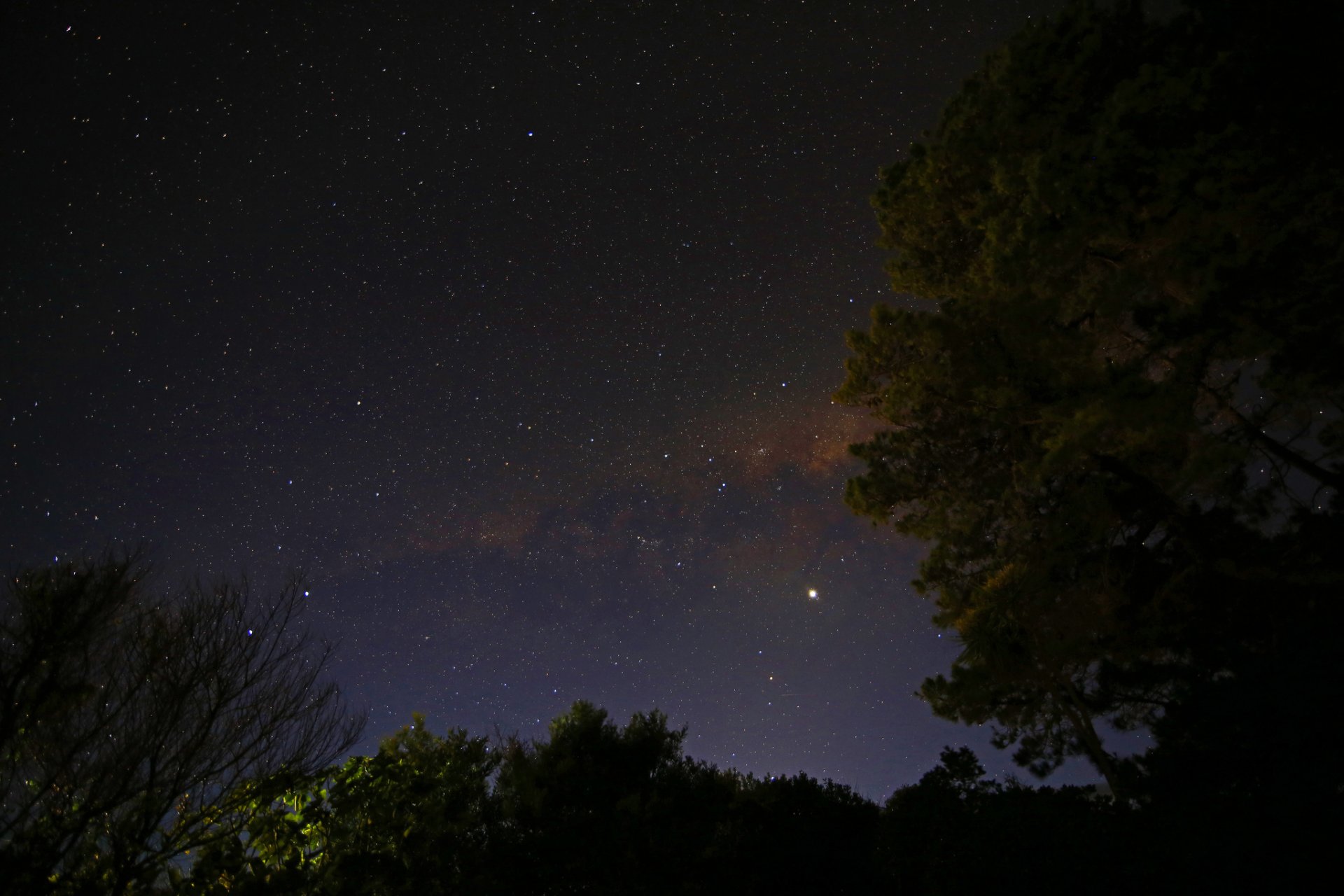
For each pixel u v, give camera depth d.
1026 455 10.75
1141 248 9.10
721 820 9.33
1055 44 10.45
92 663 4.75
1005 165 10.49
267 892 4.91
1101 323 9.52
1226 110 8.75
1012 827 8.79
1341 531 9.49
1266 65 8.42
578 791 8.27
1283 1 8.41
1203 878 6.88
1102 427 8.80
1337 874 6.32
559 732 9.03
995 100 10.98
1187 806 7.99
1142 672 11.55
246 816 5.05
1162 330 8.67
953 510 12.14
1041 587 10.99
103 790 4.46
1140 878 7.23
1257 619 9.90
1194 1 9.41
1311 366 8.44
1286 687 7.99
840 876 9.27
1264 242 8.13
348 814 5.55
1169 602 11.05
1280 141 8.48
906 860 9.16
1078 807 9.19
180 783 4.73
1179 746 9.00
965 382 10.63
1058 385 9.58
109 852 4.49
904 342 11.54
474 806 7.02
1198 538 10.49
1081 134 10.11
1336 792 6.99
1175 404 8.64
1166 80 8.72
